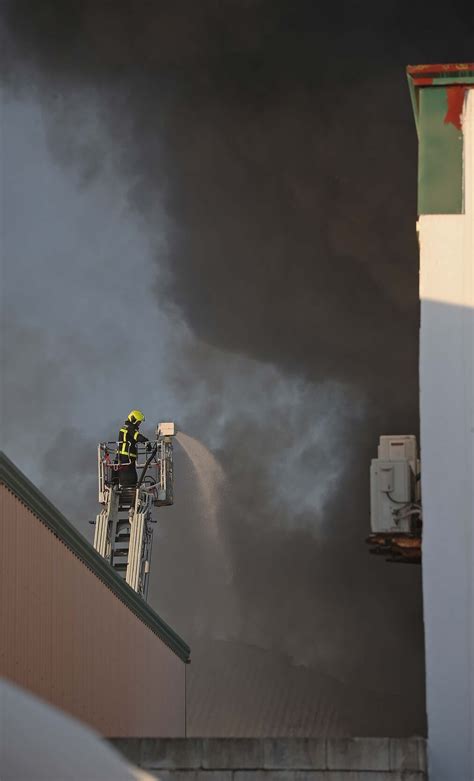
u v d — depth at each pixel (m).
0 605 16.08
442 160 16.64
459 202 16.52
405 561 19.33
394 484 17.34
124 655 24.03
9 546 16.56
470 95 16.78
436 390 15.98
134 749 14.54
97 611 21.78
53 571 18.84
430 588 15.44
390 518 17.30
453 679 15.14
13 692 8.58
